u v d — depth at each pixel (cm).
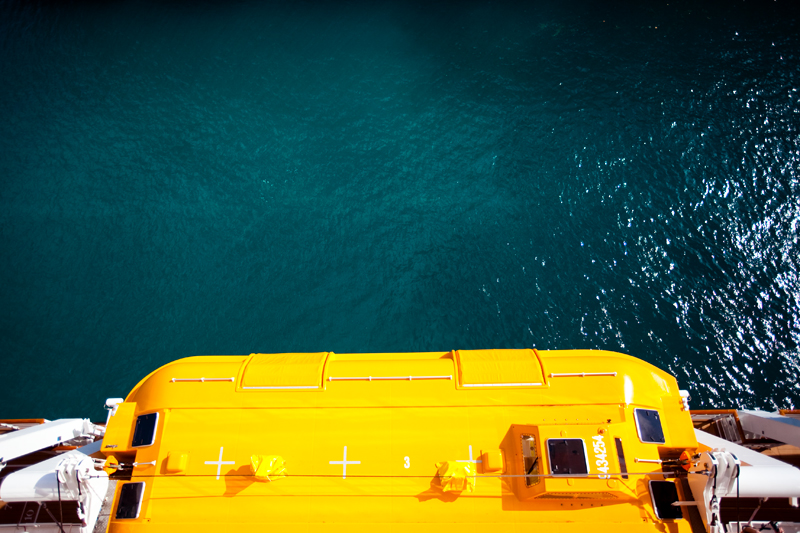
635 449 833
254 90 3331
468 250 2630
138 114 3219
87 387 2162
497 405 892
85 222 2744
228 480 866
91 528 887
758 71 3081
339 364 952
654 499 809
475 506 835
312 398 912
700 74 3128
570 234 2673
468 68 3356
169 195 2869
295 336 2383
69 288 2492
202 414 912
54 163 2973
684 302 2395
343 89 3319
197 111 3253
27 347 2264
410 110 3188
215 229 2750
